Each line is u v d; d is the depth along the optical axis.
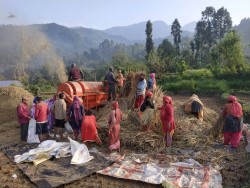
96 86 13.59
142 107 10.52
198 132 10.62
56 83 45.53
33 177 7.82
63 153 9.01
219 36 87.69
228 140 9.80
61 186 7.50
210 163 8.53
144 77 12.24
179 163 8.39
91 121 9.94
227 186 7.41
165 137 9.75
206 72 30.19
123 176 7.86
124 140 9.78
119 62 38.78
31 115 10.75
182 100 20.22
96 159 8.78
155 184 7.48
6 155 9.41
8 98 17.83
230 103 9.90
